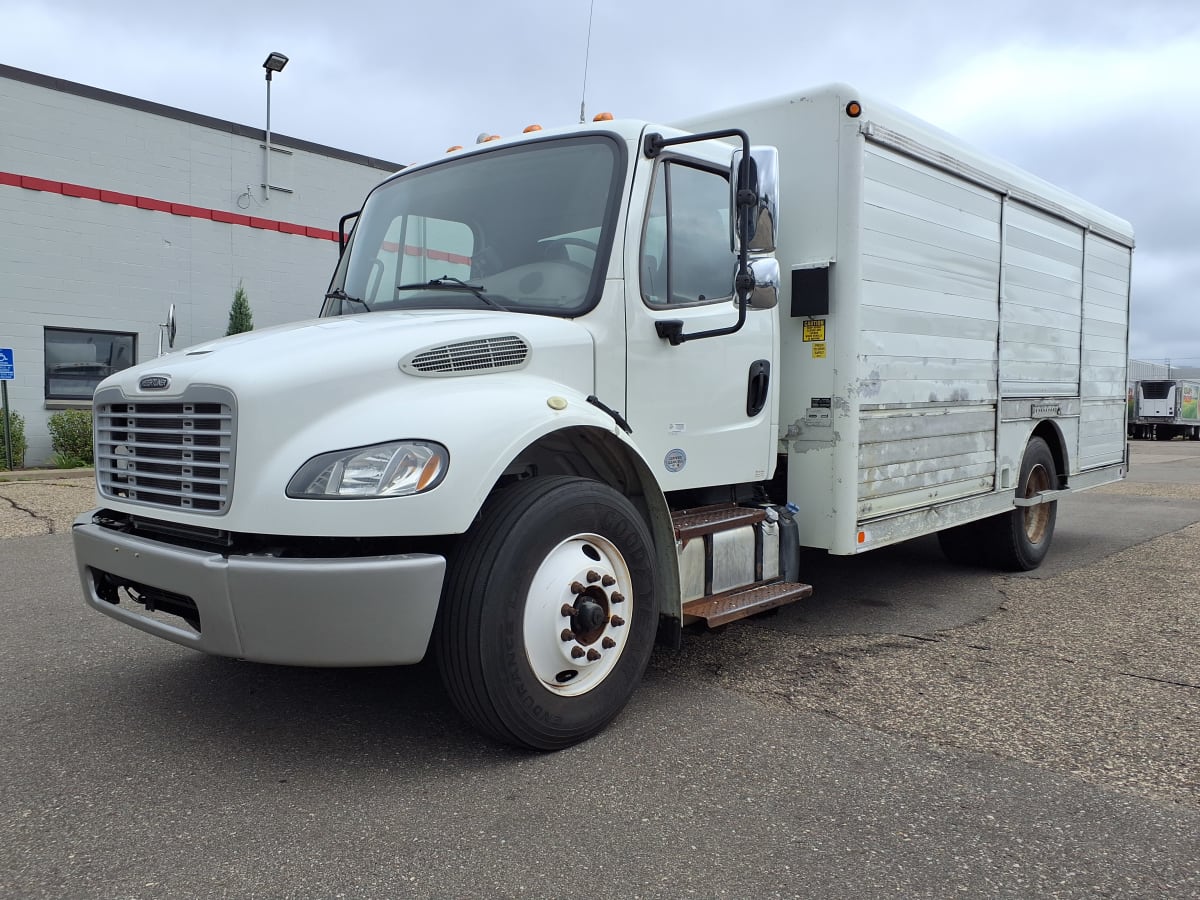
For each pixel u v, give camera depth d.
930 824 2.79
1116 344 8.38
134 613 3.42
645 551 3.61
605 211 3.84
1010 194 6.23
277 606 2.85
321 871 2.49
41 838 2.67
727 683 4.17
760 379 4.59
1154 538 8.89
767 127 4.92
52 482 11.68
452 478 2.97
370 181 16.78
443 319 3.54
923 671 4.37
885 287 4.90
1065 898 2.38
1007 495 6.45
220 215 14.78
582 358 3.66
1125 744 3.45
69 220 13.20
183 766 3.20
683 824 2.78
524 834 2.71
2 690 4.01
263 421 2.93
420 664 4.38
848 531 4.73
